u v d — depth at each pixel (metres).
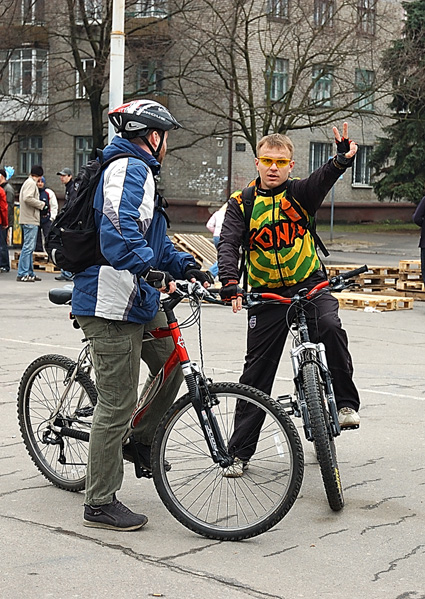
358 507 4.83
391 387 8.05
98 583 3.75
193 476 4.45
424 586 3.77
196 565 3.97
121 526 4.42
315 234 5.22
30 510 4.74
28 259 17.34
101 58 30.19
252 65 34.66
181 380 4.78
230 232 5.12
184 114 37.91
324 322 5.03
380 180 37.50
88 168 4.40
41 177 18.45
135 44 29.92
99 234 4.34
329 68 26.38
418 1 33.75
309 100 27.30
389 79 27.55
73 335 10.73
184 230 35.00
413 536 4.39
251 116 26.98
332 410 4.73
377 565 4.00
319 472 5.50
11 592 3.65
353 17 28.38
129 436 4.72
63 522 4.55
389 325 12.19
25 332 10.91
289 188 5.09
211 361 9.05
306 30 29.36
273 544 4.27
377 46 27.02
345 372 5.09
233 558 4.07
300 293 4.85
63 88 32.22
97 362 4.44
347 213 41.94
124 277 4.32
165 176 39.12
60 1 30.83
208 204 38.06
